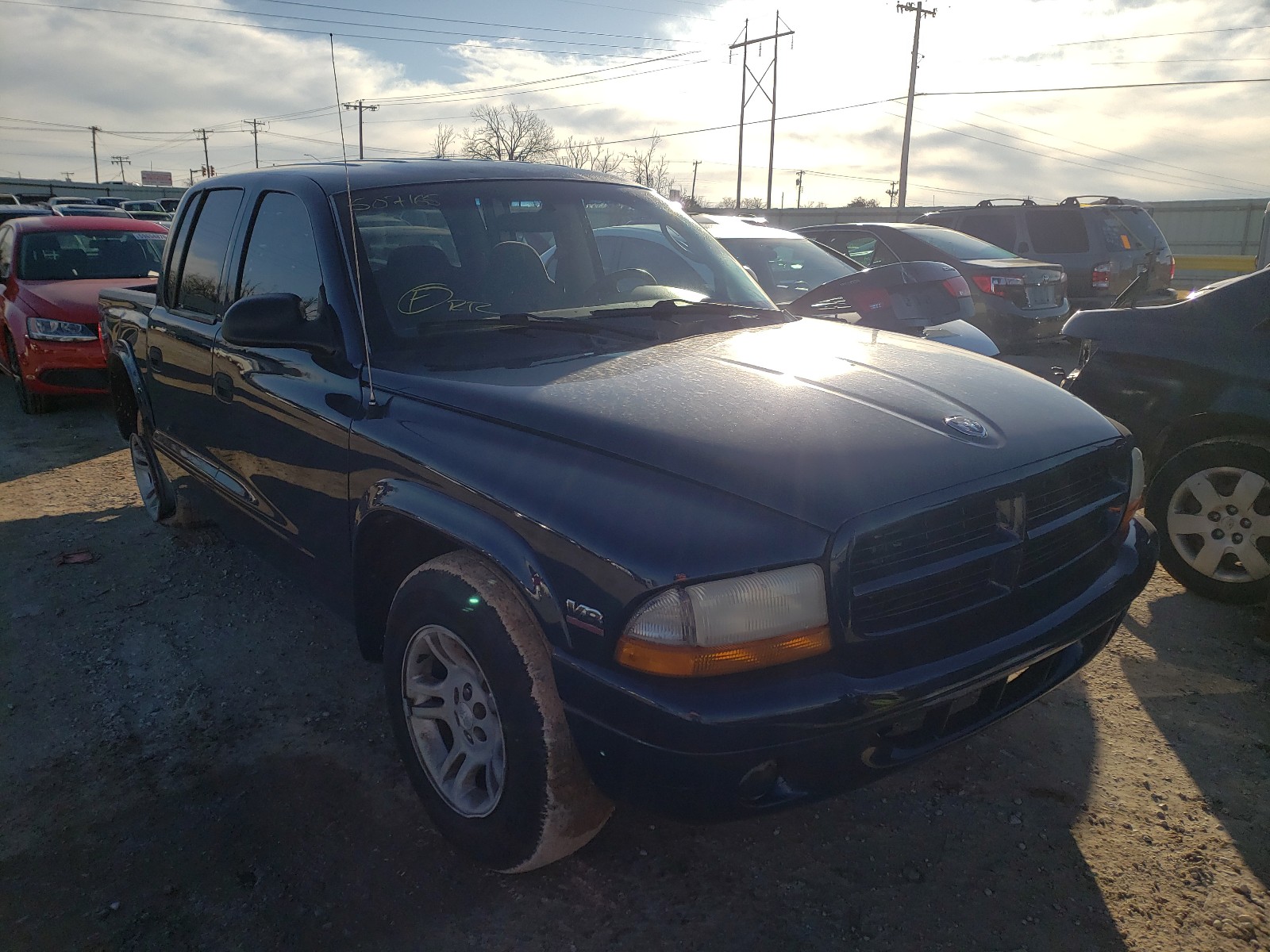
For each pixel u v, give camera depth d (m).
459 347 2.73
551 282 3.13
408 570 2.74
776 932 2.26
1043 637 2.18
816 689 1.86
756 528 1.86
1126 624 3.84
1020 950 2.19
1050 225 10.94
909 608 2.03
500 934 2.27
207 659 3.65
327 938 2.26
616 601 1.88
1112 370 4.30
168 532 5.03
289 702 3.34
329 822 2.69
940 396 2.40
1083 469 2.40
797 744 1.85
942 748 2.12
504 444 2.24
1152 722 3.13
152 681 3.49
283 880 2.46
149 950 2.23
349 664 3.61
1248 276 4.00
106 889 2.43
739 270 3.68
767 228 7.16
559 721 2.11
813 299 3.79
